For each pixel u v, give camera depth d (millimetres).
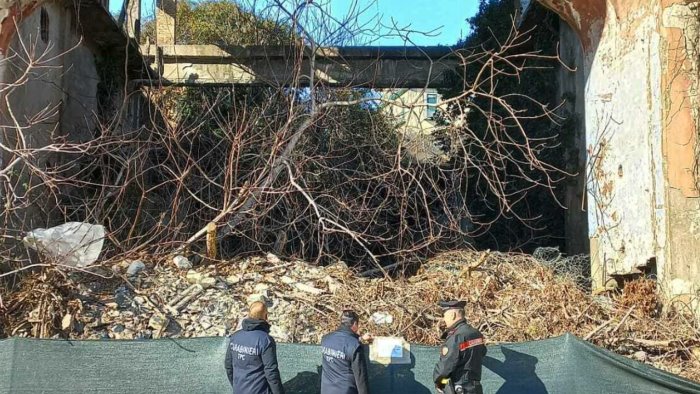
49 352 6406
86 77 15320
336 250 11820
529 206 14359
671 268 8961
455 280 9453
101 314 8195
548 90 14945
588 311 8625
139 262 9375
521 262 10086
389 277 10070
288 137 12047
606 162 10820
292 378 6613
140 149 12258
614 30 10672
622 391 6539
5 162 9781
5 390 6273
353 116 13086
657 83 9367
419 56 17141
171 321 8234
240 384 6121
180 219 11961
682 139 9117
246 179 12398
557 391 6613
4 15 9789
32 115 11641
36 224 10977
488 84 15656
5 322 7812
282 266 9844
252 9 16109
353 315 6375
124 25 16703
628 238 10055
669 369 7773
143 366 6508
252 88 17016
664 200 9141
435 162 12234
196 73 17188
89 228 8969
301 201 12211
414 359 6750
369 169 12344
